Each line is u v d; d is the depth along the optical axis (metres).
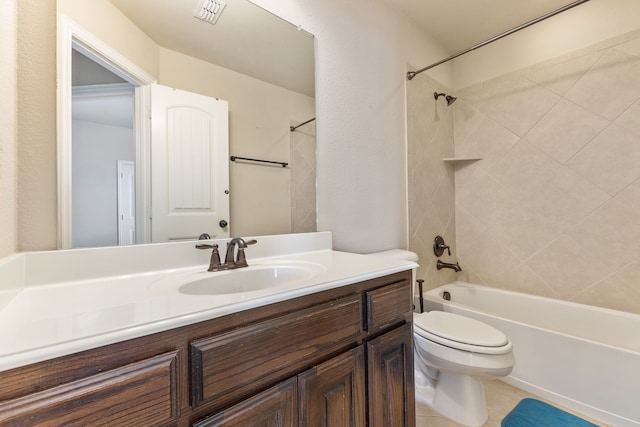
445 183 2.25
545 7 1.81
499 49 2.11
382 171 1.71
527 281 1.98
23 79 0.71
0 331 0.44
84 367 0.41
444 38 2.15
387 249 1.73
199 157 1.07
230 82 1.15
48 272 0.72
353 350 0.78
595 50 1.70
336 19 1.49
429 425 1.28
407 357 0.96
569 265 1.81
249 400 0.57
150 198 0.95
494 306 2.01
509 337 1.55
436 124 2.16
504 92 2.08
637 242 1.58
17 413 0.37
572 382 1.35
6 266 0.57
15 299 0.61
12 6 0.66
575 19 1.77
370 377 0.82
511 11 1.85
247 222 1.19
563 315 1.74
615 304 1.65
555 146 1.86
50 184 0.76
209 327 0.53
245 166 1.19
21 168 0.71
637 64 1.58
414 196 1.93
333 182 1.48
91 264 0.79
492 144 2.14
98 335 0.43
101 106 0.86
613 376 1.24
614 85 1.64
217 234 1.11
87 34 0.84
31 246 0.73
